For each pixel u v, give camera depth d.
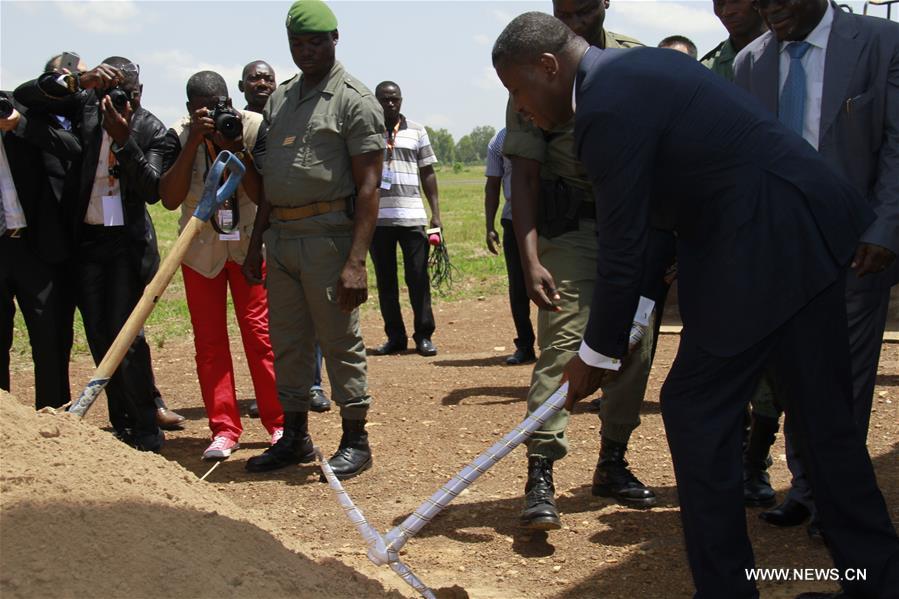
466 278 14.35
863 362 3.94
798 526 4.25
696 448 3.09
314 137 4.96
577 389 3.23
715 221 3.04
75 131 5.32
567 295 4.21
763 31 4.97
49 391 5.45
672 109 2.98
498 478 5.10
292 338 5.27
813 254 3.02
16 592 2.64
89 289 5.46
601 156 2.97
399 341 9.09
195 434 6.20
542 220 4.28
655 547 4.08
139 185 5.28
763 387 4.31
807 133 4.02
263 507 4.72
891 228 3.72
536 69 3.22
